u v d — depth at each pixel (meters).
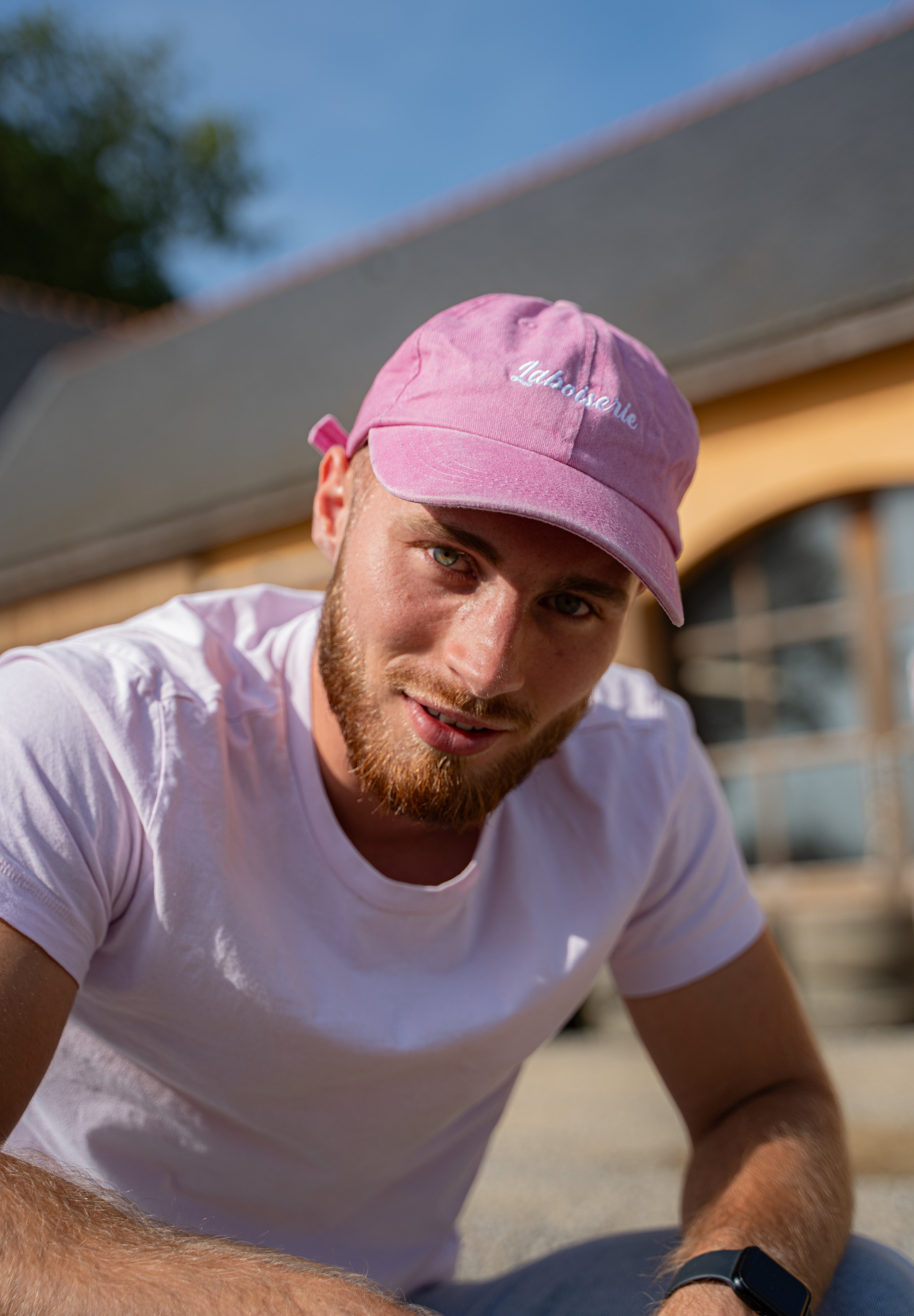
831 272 6.86
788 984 1.60
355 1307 0.93
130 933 1.18
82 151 27.34
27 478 12.91
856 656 6.64
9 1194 0.95
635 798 1.49
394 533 1.21
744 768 6.99
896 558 6.53
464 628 1.18
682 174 9.24
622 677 1.62
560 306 1.35
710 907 1.56
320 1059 1.24
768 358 6.41
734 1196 1.29
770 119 9.19
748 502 6.63
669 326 7.29
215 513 8.76
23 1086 1.04
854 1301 1.23
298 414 9.80
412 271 10.79
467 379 1.26
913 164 7.60
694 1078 1.56
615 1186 3.18
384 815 1.31
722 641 7.06
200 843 1.18
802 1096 1.47
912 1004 5.86
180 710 1.21
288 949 1.24
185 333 13.40
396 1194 1.41
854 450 6.28
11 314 16.00
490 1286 1.42
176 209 28.28
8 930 1.05
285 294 12.45
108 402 13.26
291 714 1.33
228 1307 0.91
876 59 9.01
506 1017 1.32
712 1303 1.13
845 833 6.67
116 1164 1.31
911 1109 3.88
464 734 1.21
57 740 1.14
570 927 1.39
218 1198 1.32
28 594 10.47
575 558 1.19
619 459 1.24
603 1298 1.31
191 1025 1.21
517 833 1.42
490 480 1.18
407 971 1.30
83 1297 0.89
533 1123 4.09
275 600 1.52
